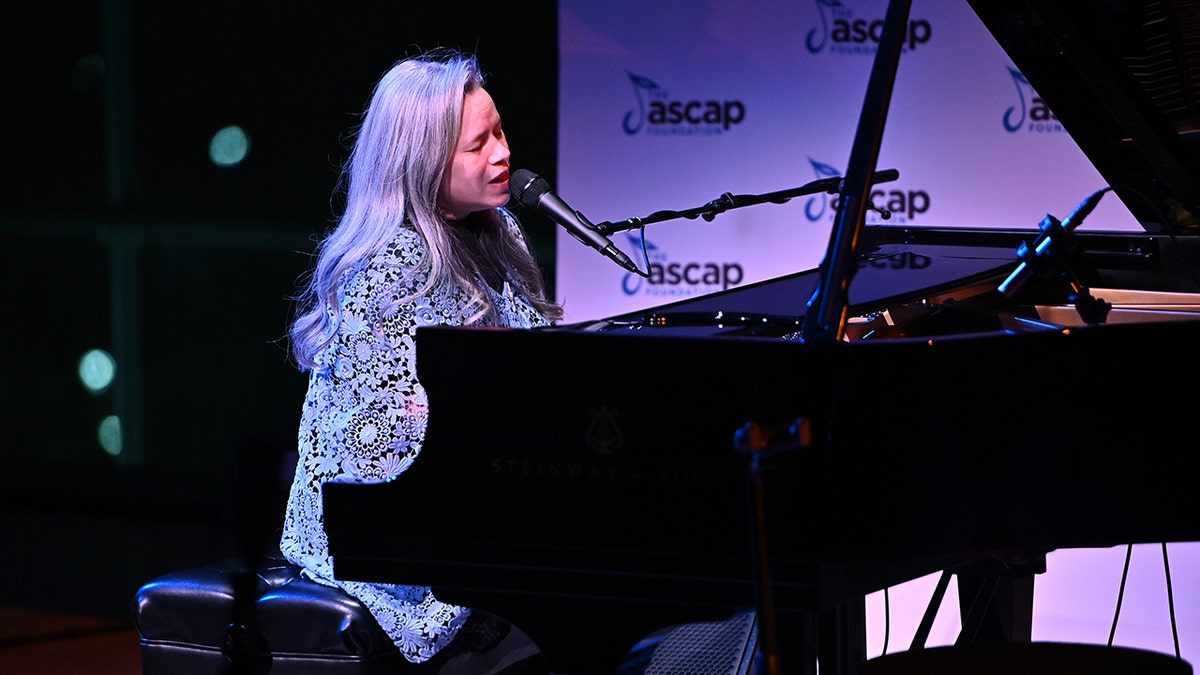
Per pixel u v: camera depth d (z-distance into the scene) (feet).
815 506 18.85
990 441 19.54
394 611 24.43
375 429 24.03
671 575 19.66
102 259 61.26
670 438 19.35
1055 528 20.10
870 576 20.20
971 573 25.63
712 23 48.19
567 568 20.07
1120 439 19.99
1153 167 28.73
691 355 19.17
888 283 28.12
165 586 25.84
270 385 59.62
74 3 60.08
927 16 45.47
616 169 49.47
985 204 45.34
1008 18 27.66
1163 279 31.17
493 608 20.81
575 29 49.39
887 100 21.36
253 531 30.37
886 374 18.86
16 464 62.75
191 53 58.85
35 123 61.52
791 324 25.35
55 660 45.42
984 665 21.21
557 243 50.14
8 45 61.26
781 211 47.98
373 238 25.17
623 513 19.63
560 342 19.69
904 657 21.68
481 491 20.24
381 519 20.74
